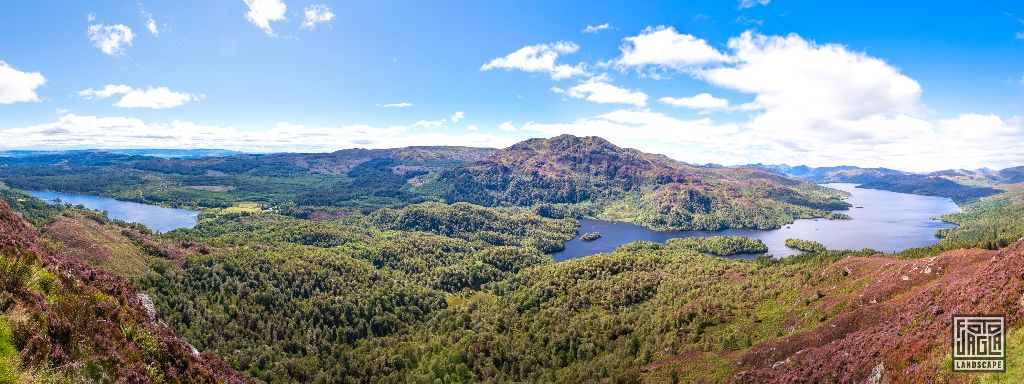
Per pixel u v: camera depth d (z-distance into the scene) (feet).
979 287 208.03
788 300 407.23
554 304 563.48
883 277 355.97
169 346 136.15
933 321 206.08
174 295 487.20
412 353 462.60
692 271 595.47
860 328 277.03
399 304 615.98
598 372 364.99
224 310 496.64
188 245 634.02
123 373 107.24
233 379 160.76
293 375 424.46
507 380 403.34
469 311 597.93
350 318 550.77
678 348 367.25
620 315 485.15
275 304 528.22
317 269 629.10
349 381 425.28
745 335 353.72
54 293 121.49
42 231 510.58
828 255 544.62
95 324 116.06
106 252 510.17
